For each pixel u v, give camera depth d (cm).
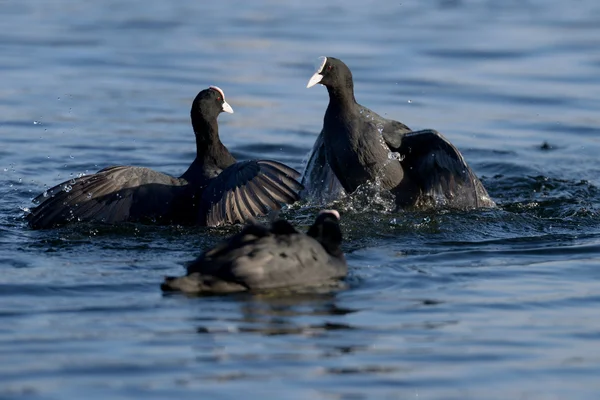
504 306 1005
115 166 1366
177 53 2702
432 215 1423
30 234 1291
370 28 3027
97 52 2716
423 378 812
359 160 1470
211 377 801
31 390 771
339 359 847
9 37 2892
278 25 3092
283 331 910
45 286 1049
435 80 2419
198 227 1333
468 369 834
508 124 2100
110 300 1002
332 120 1482
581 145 1973
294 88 2373
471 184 1384
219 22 3150
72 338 890
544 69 2531
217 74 2475
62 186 1352
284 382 794
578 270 1147
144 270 1119
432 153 1454
